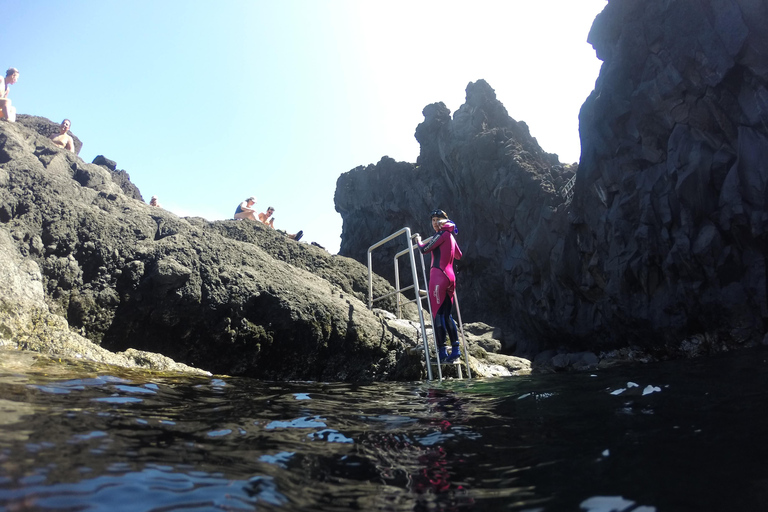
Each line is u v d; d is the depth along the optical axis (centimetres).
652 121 1043
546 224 1242
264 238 867
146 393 300
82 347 445
